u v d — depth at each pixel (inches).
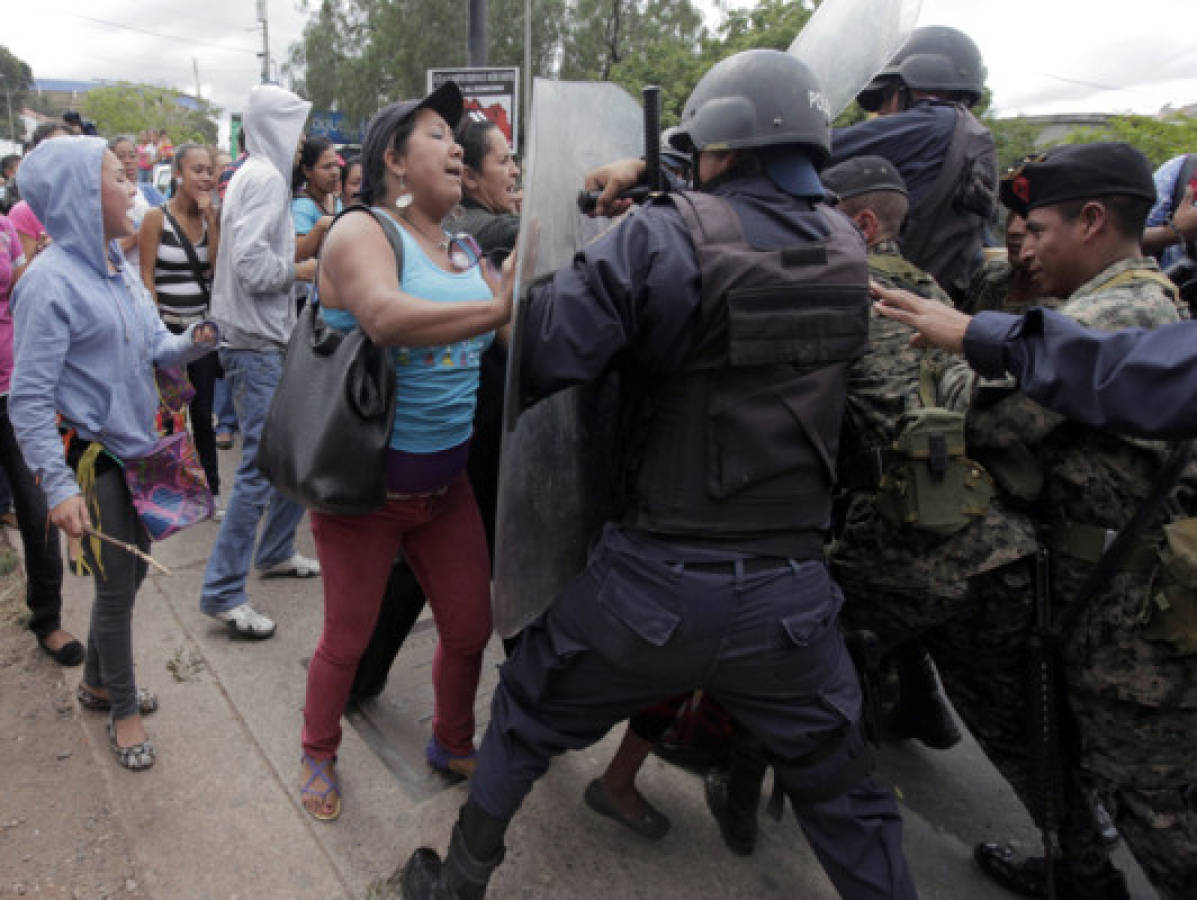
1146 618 59.7
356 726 98.2
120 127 2156.7
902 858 61.9
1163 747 63.3
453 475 76.9
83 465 82.0
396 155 69.8
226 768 89.7
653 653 57.9
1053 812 68.6
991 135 100.3
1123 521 62.9
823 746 60.7
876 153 98.0
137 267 154.7
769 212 55.9
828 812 61.1
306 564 136.0
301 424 69.6
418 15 998.4
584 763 95.0
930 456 64.4
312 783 83.3
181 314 157.1
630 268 52.9
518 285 51.9
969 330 56.2
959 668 76.8
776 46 831.7
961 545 66.5
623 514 61.4
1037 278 70.7
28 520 107.2
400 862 78.7
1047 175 66.7
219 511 162.7
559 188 60.2
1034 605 68.0
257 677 105.9
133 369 83.7
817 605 59.0
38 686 106.4
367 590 77.7
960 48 100.9
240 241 116.6
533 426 59.7
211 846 79.3
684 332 54.4
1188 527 57.2
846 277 56.2
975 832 90.3
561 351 53.1
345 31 1165.1
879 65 78.7
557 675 62.2
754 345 53.2
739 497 56.2
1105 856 75.3
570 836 83.7
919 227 97.8
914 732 101.7
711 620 56.5
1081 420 51.6
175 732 94.9
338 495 68.0
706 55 890.1
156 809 83.7
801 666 58.5
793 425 56.5
